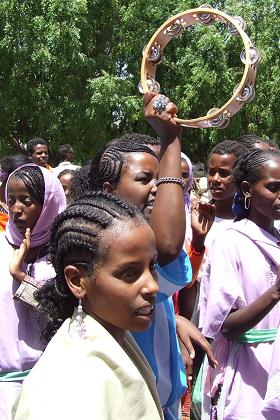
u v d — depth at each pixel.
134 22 15.48
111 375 1.72
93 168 2.64
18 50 14.37
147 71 2.46
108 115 15.67
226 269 3.27
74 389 1.65
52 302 2.03
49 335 2.05
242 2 16.23
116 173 2.52
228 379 3.23
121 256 1.78
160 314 2.41
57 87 14.74
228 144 4.75
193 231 3.43
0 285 3.16
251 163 3.37
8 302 3.14
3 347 3.12
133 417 1.72
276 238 3.42
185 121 2.31
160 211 2.20
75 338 1.77
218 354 3.31
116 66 15.62
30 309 3.11
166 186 2.24
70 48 14.32
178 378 2.52
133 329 1.81
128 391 1.73
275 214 3.34
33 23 14.30
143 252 1.80
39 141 9.34
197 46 15.15
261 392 3.18
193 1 15.45
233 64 15.83
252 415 3.16
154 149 2.95
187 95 15.27
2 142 15.05
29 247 3.19
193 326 2.99
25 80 14.67
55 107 14.82
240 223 3.40
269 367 3.16
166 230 2.18
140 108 14.75
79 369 1.69
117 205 1.84
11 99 14.73
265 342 3.22
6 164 6.02
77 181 3.04
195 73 15.16
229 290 3.21
